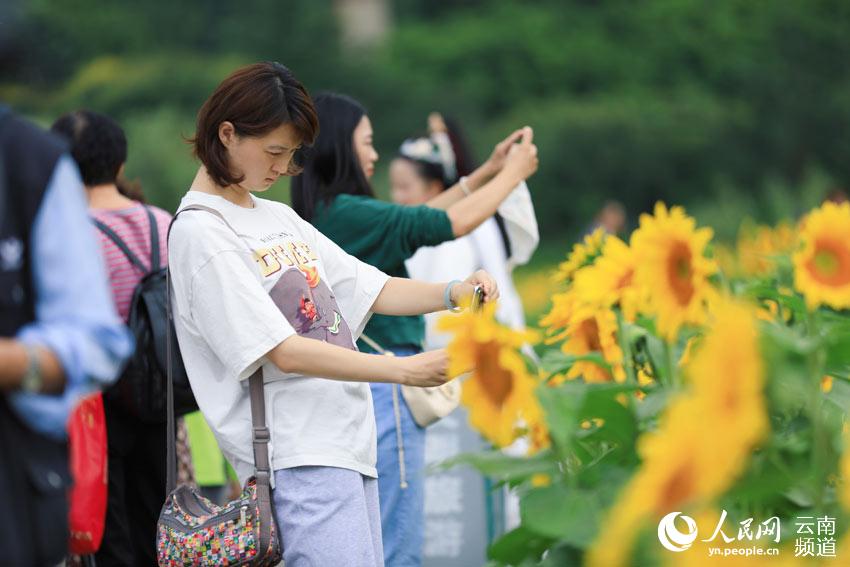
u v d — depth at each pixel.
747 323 3.67
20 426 3.67
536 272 41.78
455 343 4.25
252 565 5.04
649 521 3.96
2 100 3.88
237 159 5.18
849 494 4.34
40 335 3.55
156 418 6.37
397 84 50.53
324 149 6.72
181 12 52.53
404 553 6.69
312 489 5.13
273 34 51.62
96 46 50.16
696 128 48.09
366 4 58.38
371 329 6.70
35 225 3.65
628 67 52.72
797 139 47.44
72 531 5.76
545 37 53.50
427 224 6.45
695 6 53.16
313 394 5.19
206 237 5.09
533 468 4.37
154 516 6.84
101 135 6.74
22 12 4.03
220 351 5.03
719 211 37.25
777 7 50.06
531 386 4.16
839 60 48.12
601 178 47.88
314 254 5.42
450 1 58.62
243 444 5.17
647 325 5.21
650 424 4.76
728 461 3.67
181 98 46.78
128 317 6.50
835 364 4.43
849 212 4.68
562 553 4.52
